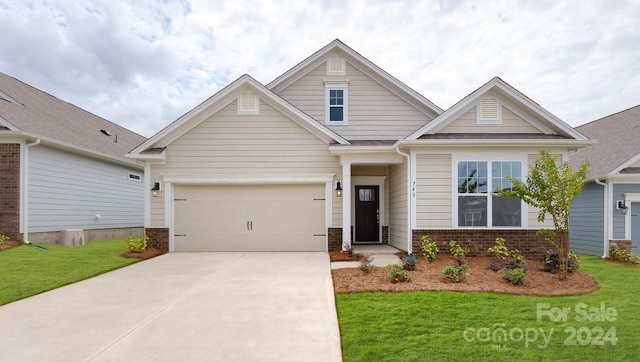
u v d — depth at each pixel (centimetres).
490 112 1133
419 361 418
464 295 668
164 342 477
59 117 1669
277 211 1254
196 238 1249
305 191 1256
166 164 1244
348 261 1052
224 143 1248
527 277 815
